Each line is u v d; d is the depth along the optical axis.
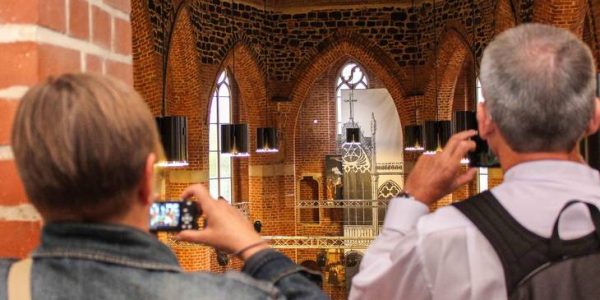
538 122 1.42
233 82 18.06
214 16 15.37
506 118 1.45
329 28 17.25
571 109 1.41
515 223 1.39
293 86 17.33
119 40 1.77
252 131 17.47
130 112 0.99
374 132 19.45
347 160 19.55
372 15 17.20
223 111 17.78
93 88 0.98
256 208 17.61
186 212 1.38
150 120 1.04
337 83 19.94
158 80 12.64
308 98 19.97
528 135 1.45
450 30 15.83
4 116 1.42
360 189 19.47
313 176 19.91
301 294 1.16
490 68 1.47
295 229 17.83
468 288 1.40
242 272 1.15
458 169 1.70
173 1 13.15
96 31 1.65
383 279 1.56
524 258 1.36
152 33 12.22
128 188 1.00
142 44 12.25
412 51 17.12
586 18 11.35
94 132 0.95
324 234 19.53
